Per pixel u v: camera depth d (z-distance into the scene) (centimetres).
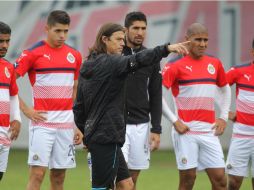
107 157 2311
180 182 2931
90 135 2320
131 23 2822
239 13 5719
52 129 2889
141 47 2862
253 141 3011
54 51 2906
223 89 2981
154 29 5769
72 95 2950
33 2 5878
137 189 3750
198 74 2892
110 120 2291
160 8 5762
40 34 5866
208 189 3788
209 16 5741
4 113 2691
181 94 2906
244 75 3011
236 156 3036
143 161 2881
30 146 2886
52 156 2925
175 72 2889
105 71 2262
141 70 2812
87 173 4491
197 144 2889
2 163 2720
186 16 5750
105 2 5778
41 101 2895
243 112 3014
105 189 2341
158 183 3997
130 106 2839
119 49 2345
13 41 5862
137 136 2856
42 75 2886
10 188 3800
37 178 2867
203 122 2886
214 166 2875
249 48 5712
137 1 5769
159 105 2831
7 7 5891
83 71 2327
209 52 5750
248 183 4000
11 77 2742
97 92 2291
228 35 5728
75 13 5800
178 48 2148
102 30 2344
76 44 5791
